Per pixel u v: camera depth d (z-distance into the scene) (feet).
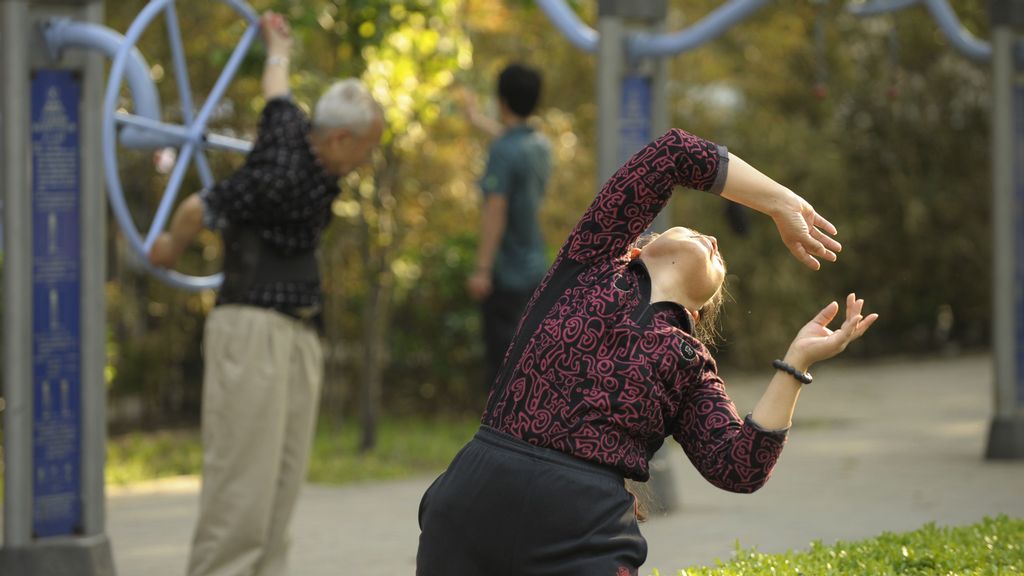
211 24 47.85
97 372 24.95
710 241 15.15
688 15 69.46
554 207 57.67
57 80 24.76
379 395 58.08
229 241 23.31
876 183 82.17
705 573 18.60
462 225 54.34
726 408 14.25
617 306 14.44
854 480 37.35
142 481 40.63
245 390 22.79
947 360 81.92
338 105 23.25
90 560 24.52
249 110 48.78
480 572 14.23
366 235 46.42
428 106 44.70
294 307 23.38
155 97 25.53
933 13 42.01
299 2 40.98
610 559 13.82
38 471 24.56
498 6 53.11
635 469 14.20
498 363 39.47
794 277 72.95
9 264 24.29
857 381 69.92
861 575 18.17
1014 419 40.88
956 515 31.12
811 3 69.31
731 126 72.84
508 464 14.06
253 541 22.94
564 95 65.72
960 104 83.97
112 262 37.19
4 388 24.35
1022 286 41.16
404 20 41.83
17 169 24.29
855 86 79.10
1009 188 41.04
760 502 33.83
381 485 39.14
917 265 83.51
